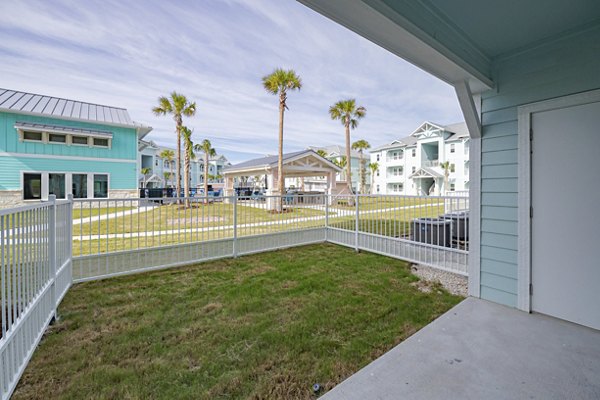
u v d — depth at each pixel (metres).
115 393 1.83
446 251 4.31
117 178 14.91
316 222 6.82
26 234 2.14
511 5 2.17
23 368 1.97
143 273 4.29
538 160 2.91
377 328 2.67
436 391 1.86
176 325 2.71
